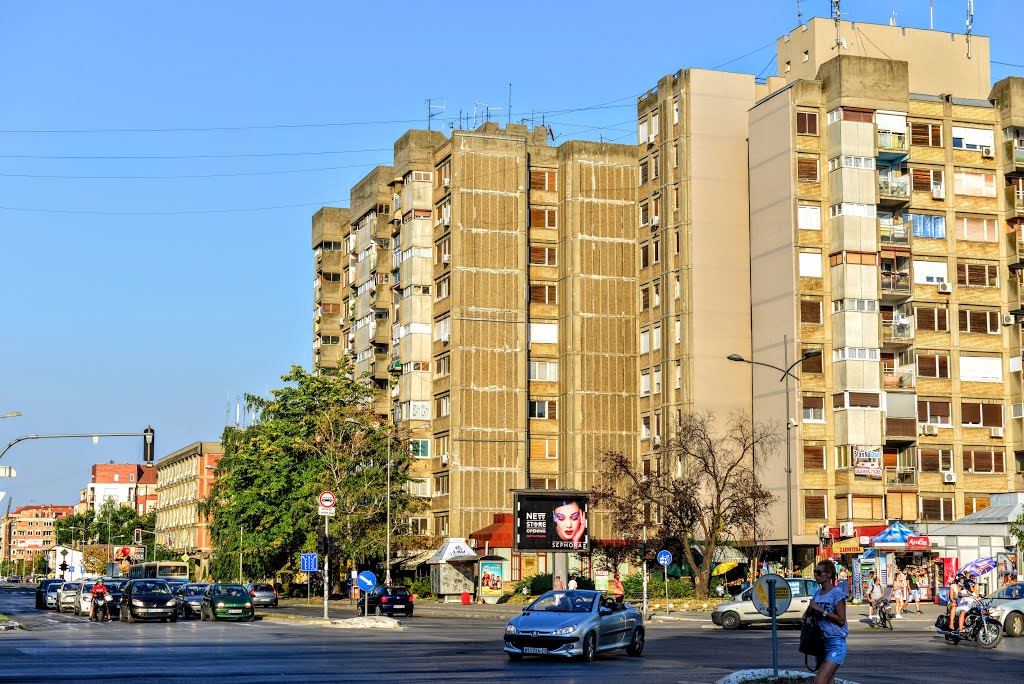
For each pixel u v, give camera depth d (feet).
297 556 293.84
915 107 272.51
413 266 311.68
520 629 97.25
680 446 235.20
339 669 87.35
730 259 275.80
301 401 292.61
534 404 301.84
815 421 257.34
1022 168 274.98
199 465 549.54
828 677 54.85
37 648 111.55
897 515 257.34
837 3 289.74
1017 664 95.86
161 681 77.71
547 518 242.78
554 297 305.94
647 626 165.17
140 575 328.90
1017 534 195.52
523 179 303.07
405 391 309.42
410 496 283.59
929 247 269.64
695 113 278.26
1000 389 271.69
